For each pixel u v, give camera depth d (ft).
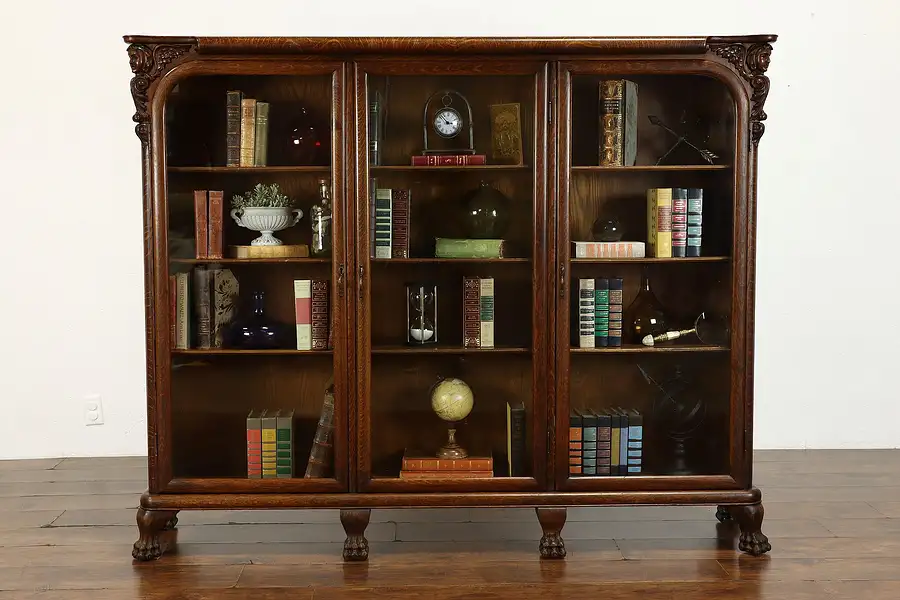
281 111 8.82
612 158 9.01
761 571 8.45
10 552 8.86
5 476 11.38
